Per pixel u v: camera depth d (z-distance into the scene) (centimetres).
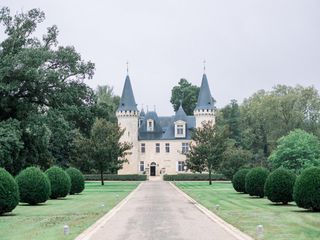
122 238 1639
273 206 3070
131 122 9819
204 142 6925
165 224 2042
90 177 8944
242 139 10956
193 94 12188
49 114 4966
